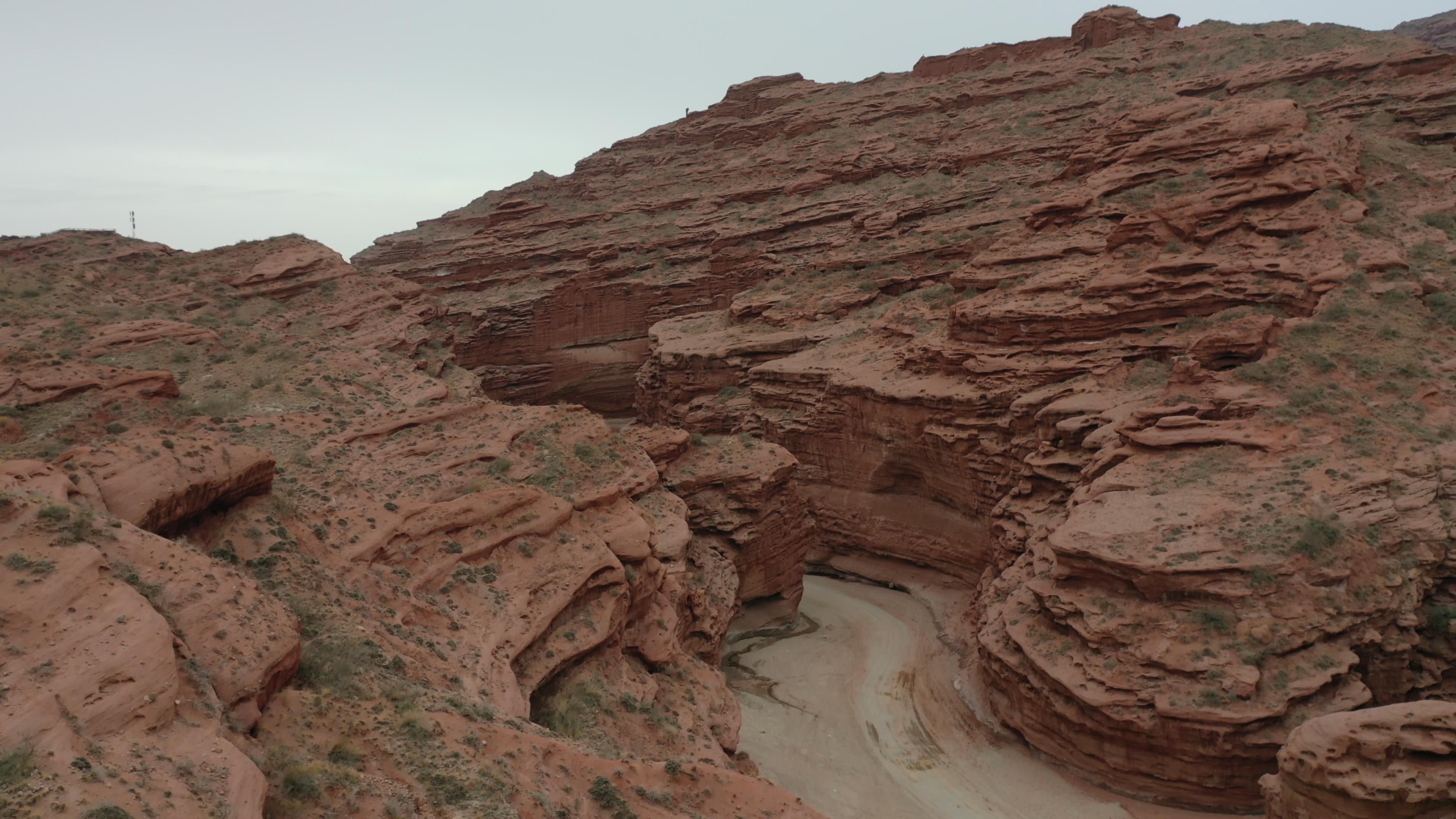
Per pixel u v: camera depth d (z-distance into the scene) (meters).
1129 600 30.88
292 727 15.48
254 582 18.12
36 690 11.90
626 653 29.30
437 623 22.83
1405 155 57.03
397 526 24.97
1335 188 46.56
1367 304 40.12
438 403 44.88
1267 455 33.88
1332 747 21.44
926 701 37.12
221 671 14.88
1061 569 32.53
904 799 30.27
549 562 27.23
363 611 21.12
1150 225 49.16
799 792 30.56
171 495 19.36
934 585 51.16
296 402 42.31
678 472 44.47
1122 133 60.97
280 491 25.14
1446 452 32.59
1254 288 44.00
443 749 16.23
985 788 30.89
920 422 51.31
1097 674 29.83
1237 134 52.69
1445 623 29.52
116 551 15.79
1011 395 47.50
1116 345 46.16
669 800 17.83
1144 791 29.19
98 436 32.94
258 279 65.00
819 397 58.88
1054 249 54.91
